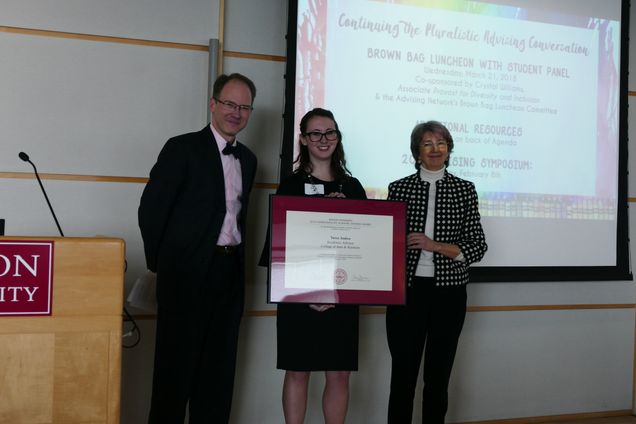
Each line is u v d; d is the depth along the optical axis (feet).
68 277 5.46
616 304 12.59
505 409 11.80
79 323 5.47
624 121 12.44
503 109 11.71
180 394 8.05
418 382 11.23
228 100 8.32
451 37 11.39
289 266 7.88
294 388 8.48
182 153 8.10
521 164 11.80
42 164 9.50
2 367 5.28
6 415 5.27
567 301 12.26
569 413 12.22
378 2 10.94
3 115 9.34
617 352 12.56
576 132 12.17
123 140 9.84
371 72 10.88
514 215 11.70
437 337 8.93
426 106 11.20
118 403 5.53
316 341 8.13
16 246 5.33
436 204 9.05
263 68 10.57
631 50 12.81
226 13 10.39
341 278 7.97
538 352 12.05
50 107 9.53
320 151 8.41
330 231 8.02
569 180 12.10
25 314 5.34
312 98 10.53
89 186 9.70
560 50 12.11
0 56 9.32
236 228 8.60
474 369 11.64
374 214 8.13
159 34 10.01
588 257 12.17
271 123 10.61
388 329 9.05
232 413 10.38
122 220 9.84
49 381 5.37
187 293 8.06
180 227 8.09
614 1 12.50
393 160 10.99
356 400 10.96
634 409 12.59
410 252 8.95
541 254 11.85
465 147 11.45
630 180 12.71
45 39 9.51
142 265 9.92
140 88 9.92
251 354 10.49
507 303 11.87
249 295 10.49
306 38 10.51
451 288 8.89
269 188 10.60
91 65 9.71
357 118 10.80
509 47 11.77
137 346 9.90
